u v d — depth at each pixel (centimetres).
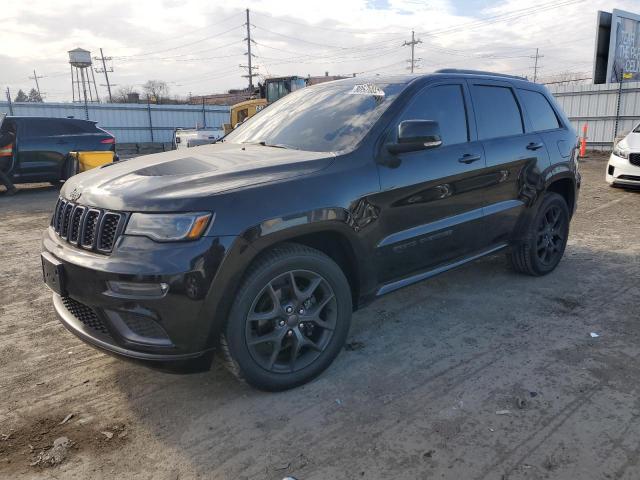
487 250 425
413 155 349
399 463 242
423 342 365
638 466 235
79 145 1219
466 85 409
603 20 2153
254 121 434
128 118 2880
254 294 275
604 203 885
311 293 299
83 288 265
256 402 294
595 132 2039
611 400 287
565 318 400
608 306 423
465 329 384
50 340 381
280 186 282
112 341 269
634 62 2259
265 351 301
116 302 254
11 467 244
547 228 488
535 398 291
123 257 254
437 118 375
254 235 266
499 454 246
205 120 3130
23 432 271
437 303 436
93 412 289
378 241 327
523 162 436
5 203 1045
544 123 483
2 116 1159
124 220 260
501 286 473
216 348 277
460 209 384
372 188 318
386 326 392
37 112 2608
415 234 350
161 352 260
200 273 253
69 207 296
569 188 511
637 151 935
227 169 292
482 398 293
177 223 254
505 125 435
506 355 343
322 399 296
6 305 453
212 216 257
